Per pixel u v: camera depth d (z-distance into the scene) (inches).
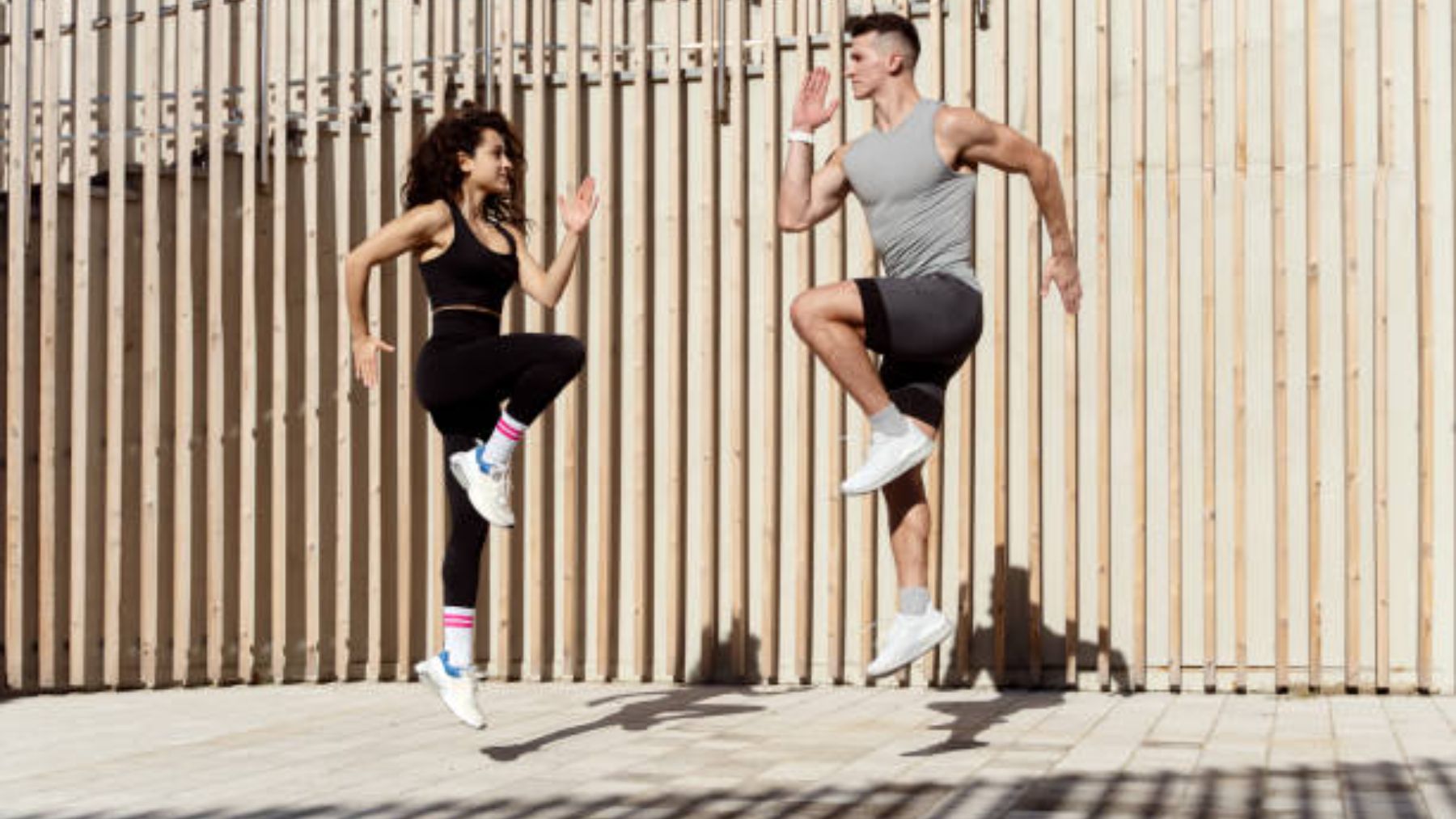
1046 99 255.1
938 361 178.9
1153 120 251.8
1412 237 243.1
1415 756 180.1
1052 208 179.9
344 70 280.1
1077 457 249.1
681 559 265.3
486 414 193.8
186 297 270.1
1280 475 243.6
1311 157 243.1
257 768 180.4
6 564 274.7
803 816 146.9
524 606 272.2
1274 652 246.1
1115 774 168.7
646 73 266.2
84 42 273.9
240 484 276.4
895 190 177.0
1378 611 239.0
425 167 193.3
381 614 273.1
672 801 155.3
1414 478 242.7
